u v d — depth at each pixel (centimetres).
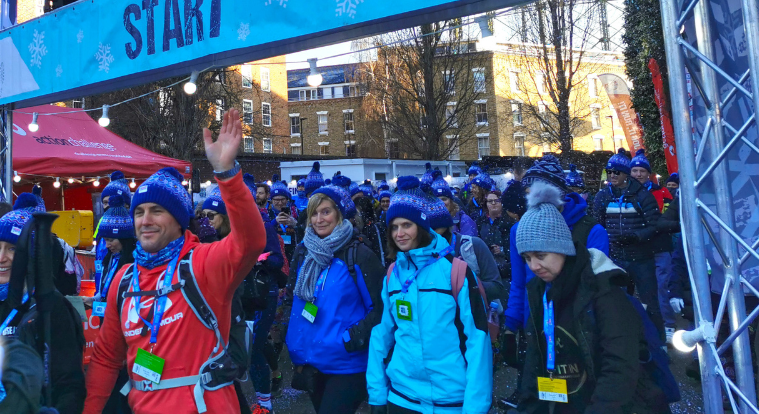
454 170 2558
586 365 241
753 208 312
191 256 241
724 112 316
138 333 239
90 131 1232
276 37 430
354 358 336
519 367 346
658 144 1555
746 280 295
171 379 232
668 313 640
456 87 3012
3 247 275
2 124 684
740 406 286
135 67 510
